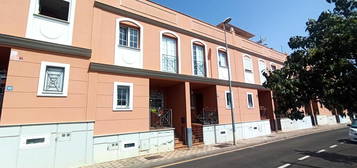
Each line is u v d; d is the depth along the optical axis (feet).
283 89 14.43
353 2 12.27
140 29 36.63
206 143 41.39
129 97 32.76
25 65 24.66
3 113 22.61
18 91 23.80
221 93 47.44
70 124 26.35
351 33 10.74
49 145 24.54
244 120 51.13
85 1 30.96
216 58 48.75
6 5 24.80
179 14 43.75
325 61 12.01
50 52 26.61
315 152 30.78
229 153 32.86
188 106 40.09
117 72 32.01
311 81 13.10
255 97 56.59
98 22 31.76
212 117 45.44
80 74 28.50
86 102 28.30
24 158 22.82
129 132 31.24
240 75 53.83
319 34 13.42
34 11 26.37
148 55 36.68
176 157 30.17
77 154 26.25
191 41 44.47
